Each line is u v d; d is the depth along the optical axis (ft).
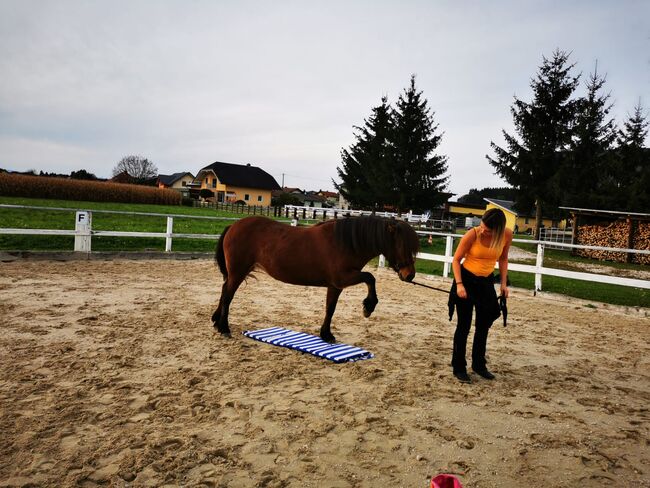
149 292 26.21
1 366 13.61
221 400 12.12
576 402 13.60
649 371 17.13
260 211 120.26
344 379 14.23
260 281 33.30
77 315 19.95
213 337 17.97
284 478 8.79
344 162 133.08
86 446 9.50
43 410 10.94
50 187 130.72
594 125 78.48
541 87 78.64
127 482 8.39
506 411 12.59
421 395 13.32
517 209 84.48
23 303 21.35
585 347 20.08
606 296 35.96
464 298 14.30
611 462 10.11
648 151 99.45
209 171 210.79
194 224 74.79
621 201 81.25
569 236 98.73
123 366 14.24
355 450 9.98
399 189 100.42
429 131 102.22
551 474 9.50
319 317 22.88
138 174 286.05
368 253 16.53
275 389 13.12
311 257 16.98
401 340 19.45
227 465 9.11
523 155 78.43
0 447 9.24
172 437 10.00
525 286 38.14
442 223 85.87
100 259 38.29
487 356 17.84
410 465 9.52
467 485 8.90
